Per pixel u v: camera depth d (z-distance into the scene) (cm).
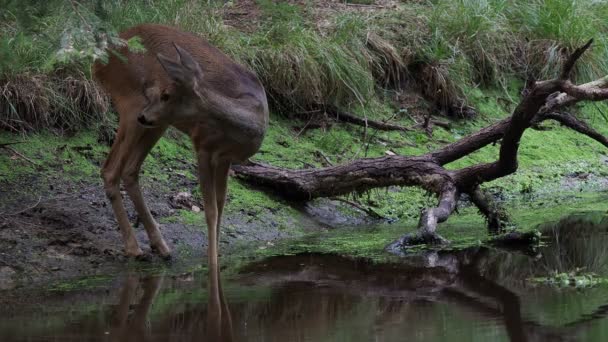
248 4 1695
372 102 1590
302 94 1512
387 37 1689
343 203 1326
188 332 743
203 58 977
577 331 729
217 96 921
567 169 1600
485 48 1758
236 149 952
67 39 841
